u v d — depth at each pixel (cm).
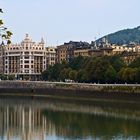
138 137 10250
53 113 16588
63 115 15738
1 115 16025
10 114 16425
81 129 11788
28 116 15600
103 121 13538
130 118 14250
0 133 11169
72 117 14950
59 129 11881
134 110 17100
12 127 12469
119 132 11081
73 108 18688
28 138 10338
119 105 19788
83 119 14250
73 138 10256
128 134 10738
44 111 17512
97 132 11138
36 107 19625
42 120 14188
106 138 10138
